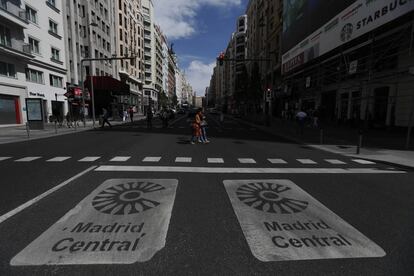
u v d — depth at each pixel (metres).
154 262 3.07
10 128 23.17
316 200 5.29
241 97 60.59
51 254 3.21
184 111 80.38
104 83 38.84
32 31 28.12
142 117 52.22
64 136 17.16
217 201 5.12
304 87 33.09
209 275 2.85
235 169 7.95
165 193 5.54
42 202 4.96
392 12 13.83
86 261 3.07
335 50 21.08
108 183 6.23
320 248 3.42
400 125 16.84
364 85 20.05
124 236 3.68
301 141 15.10
